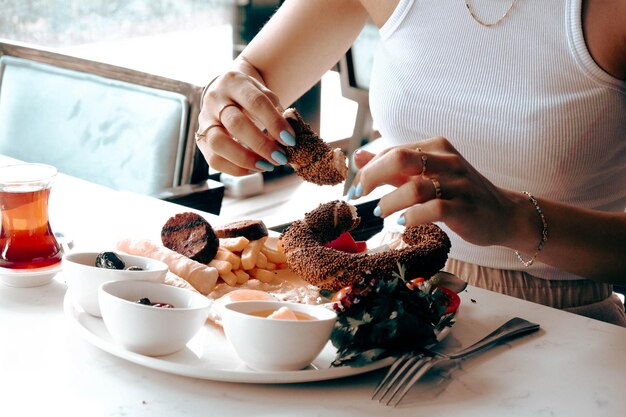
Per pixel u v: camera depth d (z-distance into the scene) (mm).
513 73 857
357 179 631
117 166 1254
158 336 570
